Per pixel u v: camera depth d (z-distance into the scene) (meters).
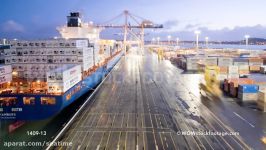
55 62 50.44
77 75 48.25
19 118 39.16
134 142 27.16
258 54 115.88
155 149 25.47
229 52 133.88
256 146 26.02
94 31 88.94
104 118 35.53
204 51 150.00
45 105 38.66
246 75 64.25
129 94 51.84
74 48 50.94
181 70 92.31
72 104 45.72
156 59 143.00
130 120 34.59
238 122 33.44
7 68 45.00
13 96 38.44
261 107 39.94
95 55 67.50
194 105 42.50
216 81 59.66
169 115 36.84
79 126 32.16
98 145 26.44
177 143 26.88
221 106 41.66
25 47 49.06
